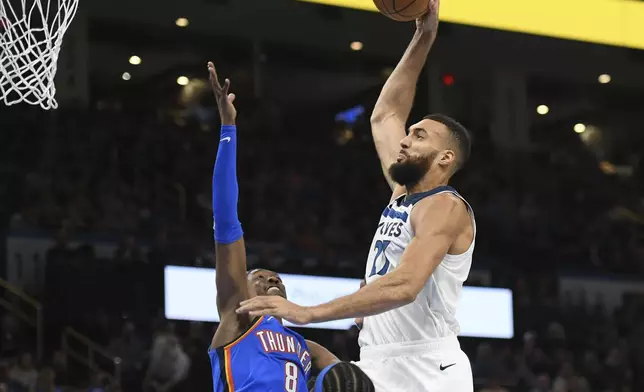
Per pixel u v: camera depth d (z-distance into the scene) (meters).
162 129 19.67
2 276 15.56
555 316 19.12
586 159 22.95
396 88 5.80
